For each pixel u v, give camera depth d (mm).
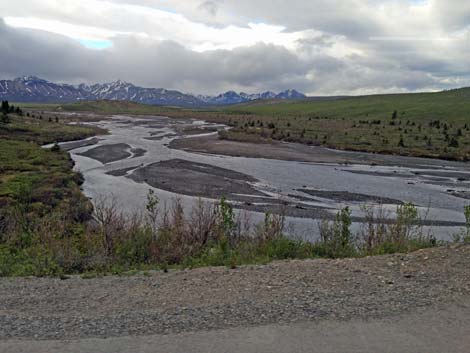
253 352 4746
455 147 73500
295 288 6883
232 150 66250
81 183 36625
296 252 10414
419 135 91375
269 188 36469
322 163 56062
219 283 7285
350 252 10562
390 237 11562
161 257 9984
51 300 6598
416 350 4793
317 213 27219
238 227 15891
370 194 34844
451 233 22172
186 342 4992
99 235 11406
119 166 46938
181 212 18891
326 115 162375
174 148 66500
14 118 90688
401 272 7684
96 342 5027
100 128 101188
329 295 6523
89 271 8727
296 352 4742
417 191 36844
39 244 11180
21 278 7980
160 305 6254
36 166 41531
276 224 12805
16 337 5195
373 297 6426
